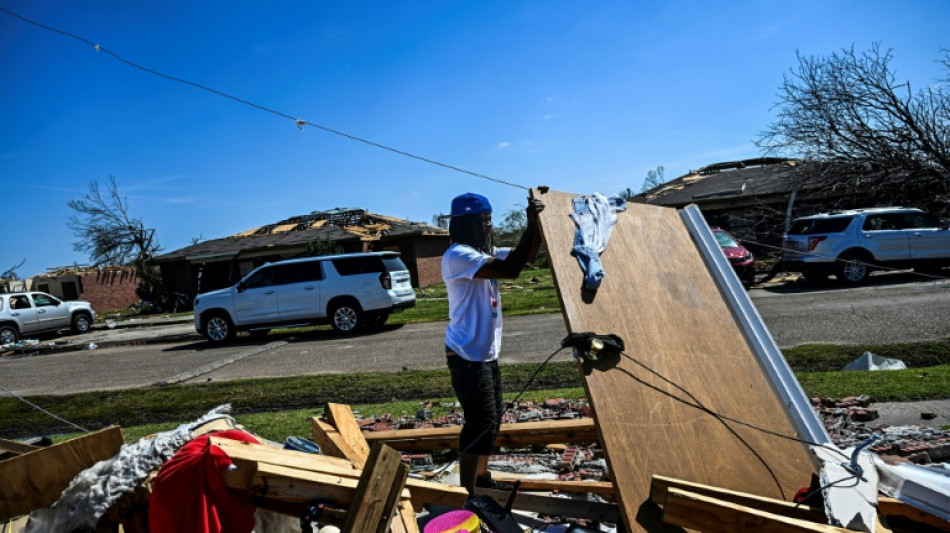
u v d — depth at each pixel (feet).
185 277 121.49
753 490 8.97
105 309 151.33
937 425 17.13
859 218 55.06
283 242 112.47
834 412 18.52
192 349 51.70
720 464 9.07
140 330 78.43
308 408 25.55
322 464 8.19
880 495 9.25
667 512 7.56
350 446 11.38
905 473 8.88
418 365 34.12
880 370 23.84
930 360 25.91
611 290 10.19
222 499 7.76
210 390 30.76
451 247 11.91
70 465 9.14
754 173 97.04
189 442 9.08
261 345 49.55
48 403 31.19
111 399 30.86
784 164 87.15
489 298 11.86
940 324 32.63
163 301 116.78
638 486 8.16
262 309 52.70
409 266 112.78
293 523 9.90
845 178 68.44
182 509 7.85
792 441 10.13
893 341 29.68
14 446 11.09
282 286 52.54
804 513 7.94
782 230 79.92
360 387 28.17
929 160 63.10
